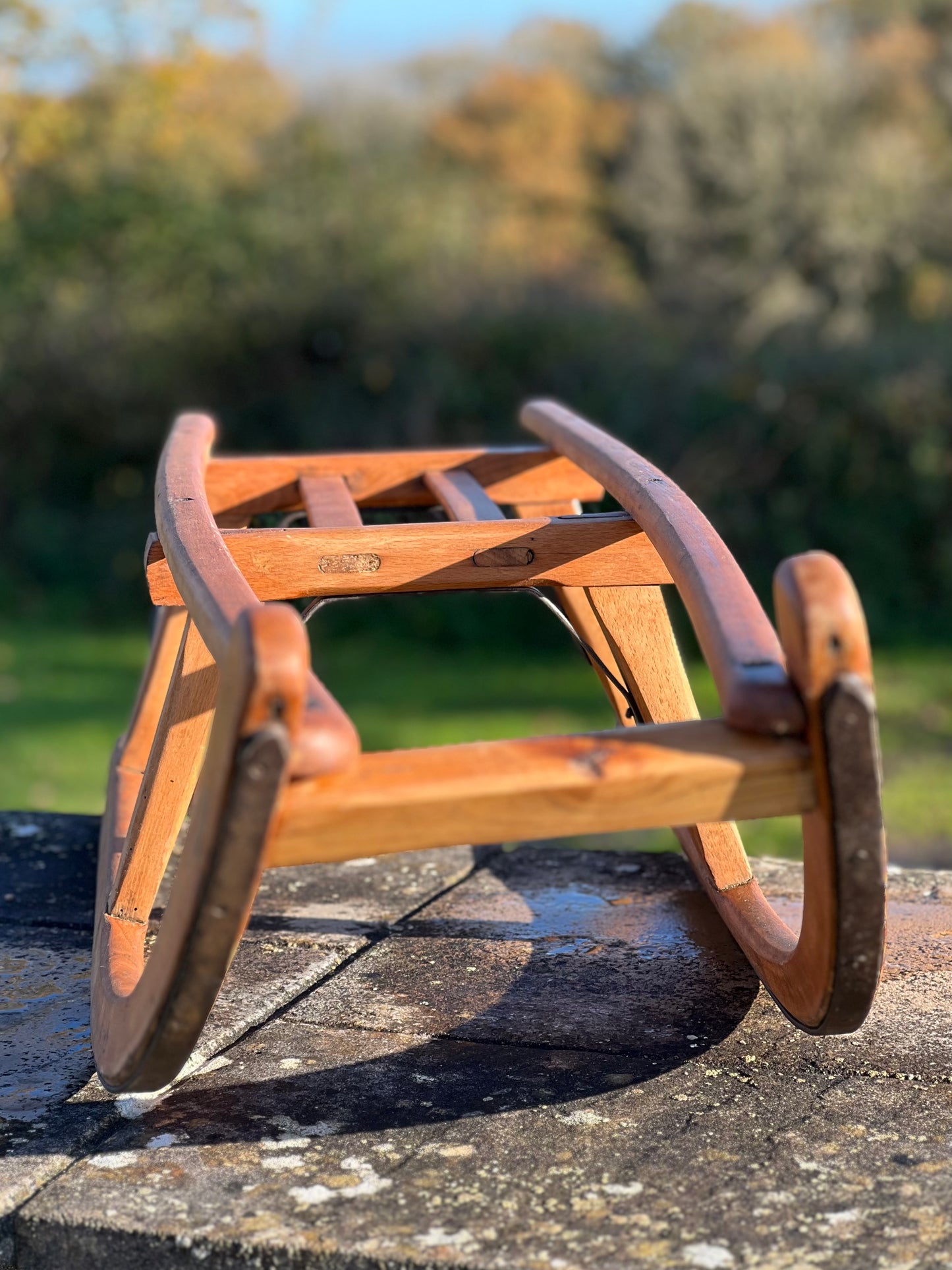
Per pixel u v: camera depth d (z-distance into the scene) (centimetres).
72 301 848
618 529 146
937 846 400
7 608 819
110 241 855
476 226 950
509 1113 123
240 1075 132
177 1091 129
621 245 1433
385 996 152
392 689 648
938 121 1369
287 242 843
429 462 203
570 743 91
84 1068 134
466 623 755
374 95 998
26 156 788
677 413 736
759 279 1291
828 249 1282
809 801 91
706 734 92
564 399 771
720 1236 103
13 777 477
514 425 783
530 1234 103
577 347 770
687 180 1355
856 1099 125
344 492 183
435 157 1248
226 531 141
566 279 841
